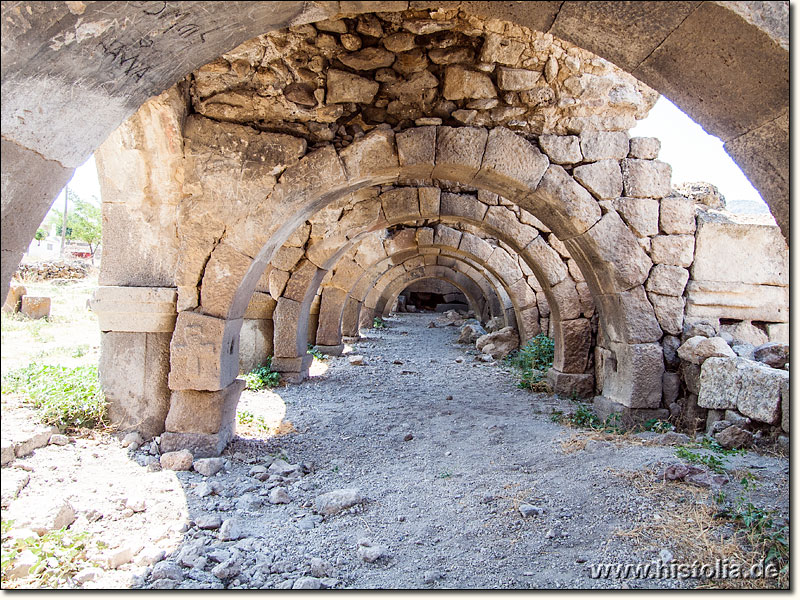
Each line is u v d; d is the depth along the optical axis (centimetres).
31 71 177
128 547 284
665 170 555
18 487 328
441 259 1496
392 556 299
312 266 840
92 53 191
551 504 364
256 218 455
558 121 530
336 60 462
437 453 500
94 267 2373
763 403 452
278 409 656
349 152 462
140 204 469
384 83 471
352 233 830
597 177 542
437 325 1856
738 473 374
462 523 342
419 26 454
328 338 1127
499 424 598
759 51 219
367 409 679
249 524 335
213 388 444
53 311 1321
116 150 452
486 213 792
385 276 1634
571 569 279
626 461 420
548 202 538
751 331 579
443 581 269
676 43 236
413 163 473
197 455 443
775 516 305
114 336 470
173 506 350
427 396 774
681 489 355
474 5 238
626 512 336
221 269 452
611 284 570
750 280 573
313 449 504
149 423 465
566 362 762
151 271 471
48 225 3725
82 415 457
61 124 197
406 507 369
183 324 446
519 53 488
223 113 457
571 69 506
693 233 567
